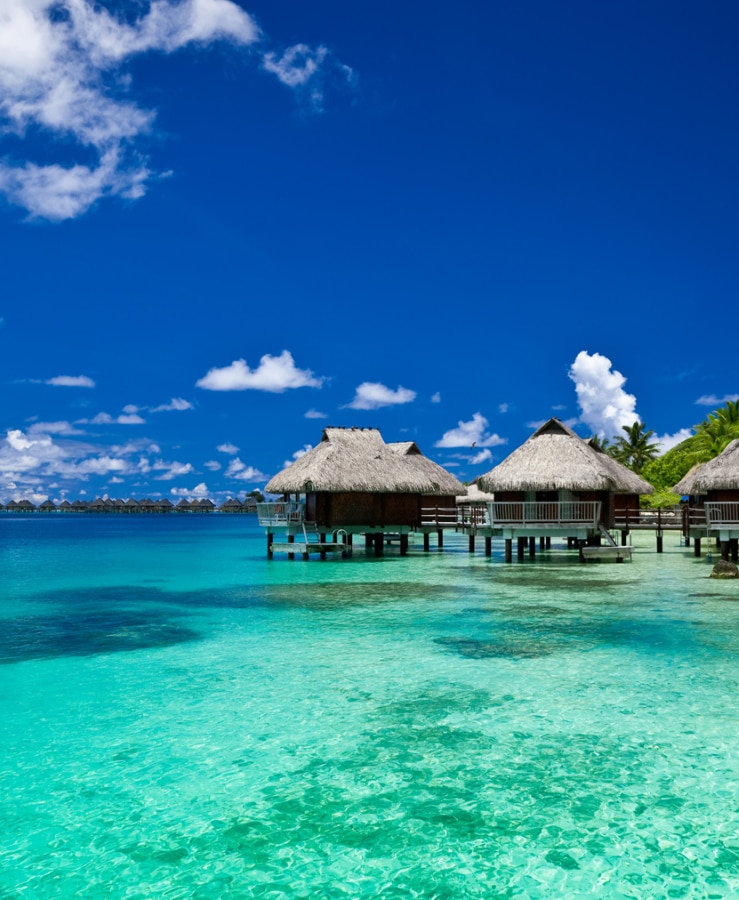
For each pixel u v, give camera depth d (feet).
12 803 20.90
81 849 18.37
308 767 23.30
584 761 23.57
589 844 18.42
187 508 546.26
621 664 36.06
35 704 30.12
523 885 16.69
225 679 33.94
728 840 18.60
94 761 23.88
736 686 31.99
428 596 60.80
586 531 88.07
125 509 574.15
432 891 16.49
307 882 16.88
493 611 52.49
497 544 135.95
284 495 107.34
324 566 89.61
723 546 83.20
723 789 21.44
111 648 40.88
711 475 85.51
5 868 17.54
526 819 19.71
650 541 137.90
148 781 22.29
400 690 31.83
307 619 49.93
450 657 37.99
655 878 16.94
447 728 26.84
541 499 94.07
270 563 96.27
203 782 22.21
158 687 32.58
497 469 91.76
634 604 55.26
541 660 37.09
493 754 24.21
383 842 18.61
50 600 60.59
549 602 56.70
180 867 17.52
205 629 46.57
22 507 583.99
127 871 17.39
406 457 127.34
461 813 20.07
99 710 29.27
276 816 19.99
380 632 45.01
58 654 39.40
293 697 30.91
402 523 102.63
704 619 48.39
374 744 25.26
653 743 25.13
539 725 27.07
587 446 99.14
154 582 73.77
